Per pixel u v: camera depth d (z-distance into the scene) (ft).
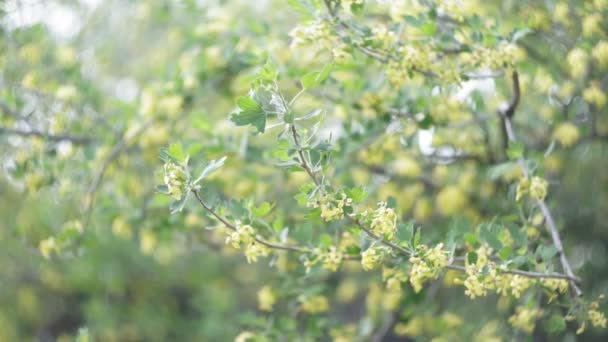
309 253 6.95
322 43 6.47
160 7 12.68
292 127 5.59
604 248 11.65
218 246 10.52
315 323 8.84
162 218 9.75
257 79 5.75
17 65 10.61
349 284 11.95
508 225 7.13
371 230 5.95
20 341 16.53
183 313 17.97
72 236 9.39
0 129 9.68
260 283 15.97
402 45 6.93
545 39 9.36
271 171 9.78
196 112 9.32
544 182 7.15
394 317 9.91
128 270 16.21
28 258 14.55
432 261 5.94
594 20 8.27
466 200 9.75
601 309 9.83
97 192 10.27
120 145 9.78
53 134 9.77
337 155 8.62
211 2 11.18
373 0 7.89
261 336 8.50
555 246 6.97
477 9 8.45
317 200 5.69
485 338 9.20
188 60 10.32
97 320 15.76
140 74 14.69
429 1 7.29
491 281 6.03
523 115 10.53
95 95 10.91
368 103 8.25
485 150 9.71
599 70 9.23
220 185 9.60
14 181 10.11
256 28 9.43
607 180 11.26
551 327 7.25
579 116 10.23
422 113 8.35
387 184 9.97
